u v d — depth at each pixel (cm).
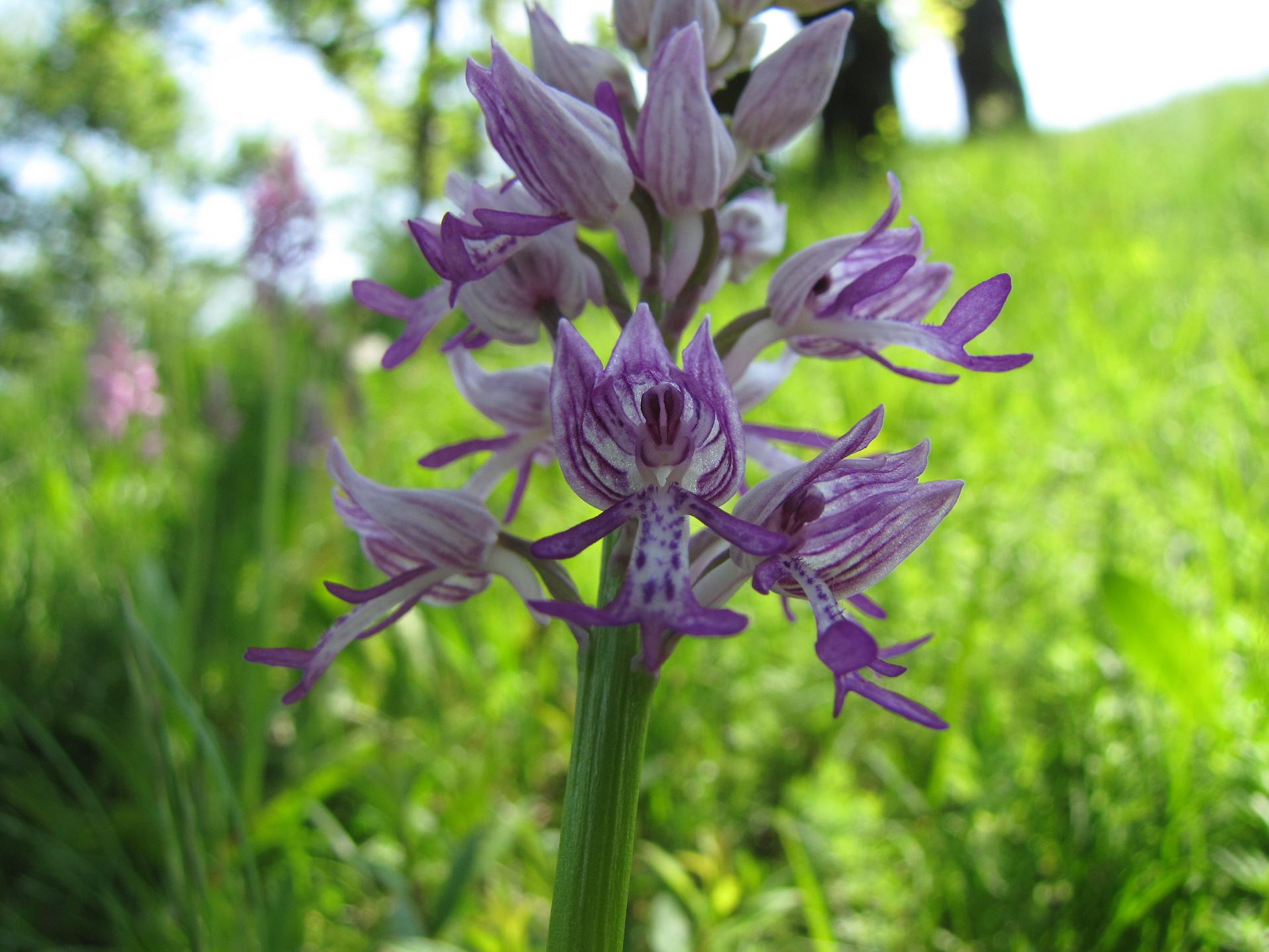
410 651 17
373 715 18
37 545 22
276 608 18
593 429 8
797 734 17
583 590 19
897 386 25
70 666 20
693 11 9
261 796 18
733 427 8
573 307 9
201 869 11
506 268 9
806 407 25
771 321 9
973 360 8
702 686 17
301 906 13
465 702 18
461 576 9
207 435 27
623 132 8
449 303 8
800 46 9
